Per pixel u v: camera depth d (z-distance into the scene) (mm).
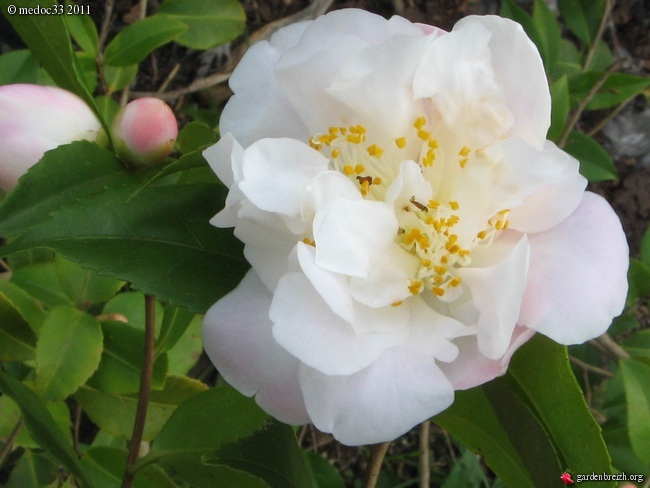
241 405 277
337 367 196
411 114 224
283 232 210
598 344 400
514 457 238
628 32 542
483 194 217
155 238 229
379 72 214
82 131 245
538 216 211
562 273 202
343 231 206
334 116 226
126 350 319
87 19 371
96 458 345
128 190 232
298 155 211
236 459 246
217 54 505
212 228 233
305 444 477
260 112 227
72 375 297
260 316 211
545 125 213
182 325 321
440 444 485
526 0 531
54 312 302
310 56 215
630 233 529
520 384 220
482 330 205
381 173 229
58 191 235
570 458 211
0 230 226
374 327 208
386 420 198
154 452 274
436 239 222
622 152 534
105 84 393
